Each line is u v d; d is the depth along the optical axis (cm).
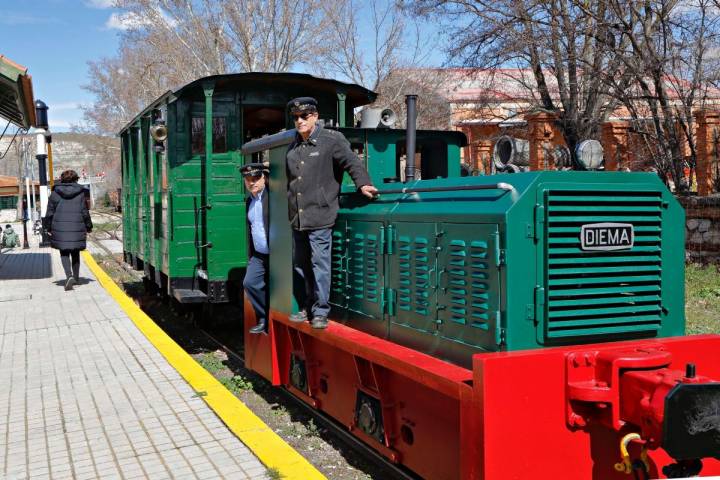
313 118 482
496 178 366
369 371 452
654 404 292
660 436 289
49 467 425
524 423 312
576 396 314
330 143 479
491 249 343
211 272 816
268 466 410
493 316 341
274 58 2461
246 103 845
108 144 4516
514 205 333
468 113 2330
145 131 1084
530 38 1378
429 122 2427
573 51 1366
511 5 1406
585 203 346
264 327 611
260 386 674
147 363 668
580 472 324
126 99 3862
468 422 320
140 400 554
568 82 1535
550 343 342
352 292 500
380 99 2397
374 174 573
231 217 834
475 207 360
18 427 500
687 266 1191
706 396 285
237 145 845
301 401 604
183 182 850
